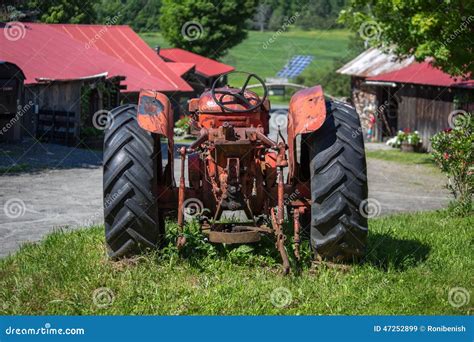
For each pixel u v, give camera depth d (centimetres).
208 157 648
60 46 2845
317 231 624
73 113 2323
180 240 629
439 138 1124
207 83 4606
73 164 1869
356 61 3975
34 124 2405
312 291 582
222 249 666
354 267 636
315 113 617
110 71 2834
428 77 2873
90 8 4550
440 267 680
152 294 573
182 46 5553
